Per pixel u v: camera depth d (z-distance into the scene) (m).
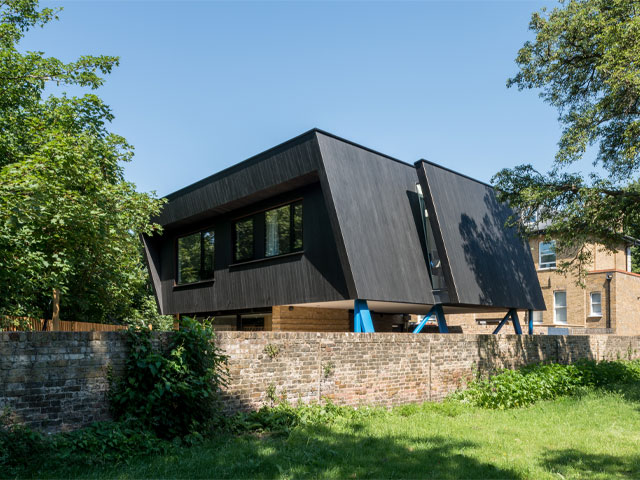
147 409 6.54
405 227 14.25
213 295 17.25
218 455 6.00
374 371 10.01
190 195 16.89
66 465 5.35
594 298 25.73
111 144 15.23
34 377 5.93
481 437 7.32
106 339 6.59
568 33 14.06
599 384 13.57
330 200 12.24
